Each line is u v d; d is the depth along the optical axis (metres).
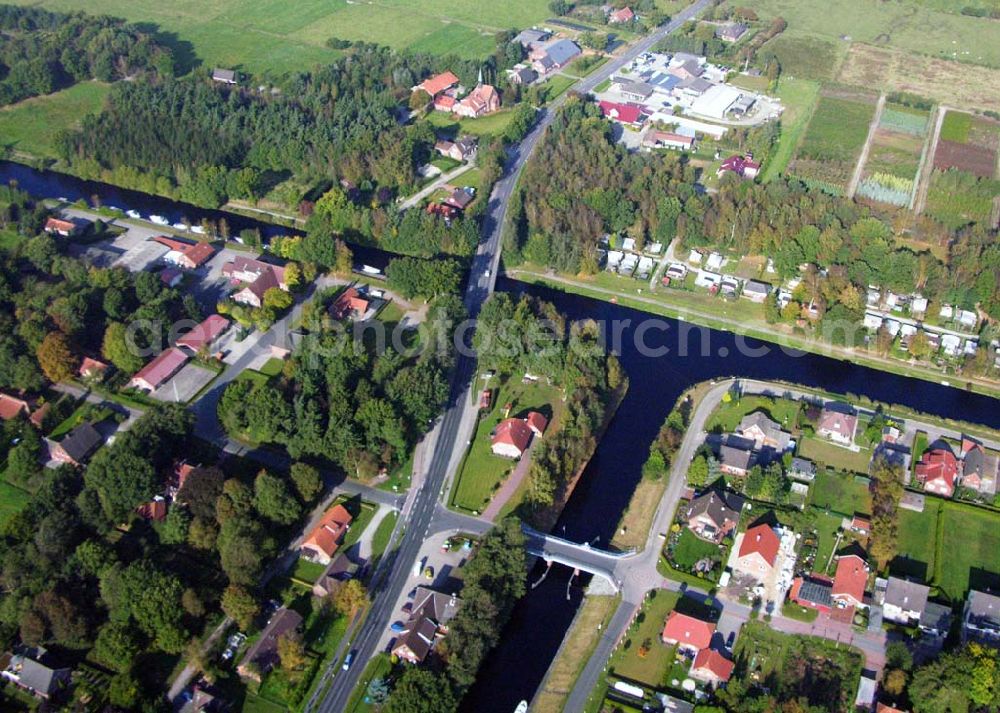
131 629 194.62
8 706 186.50
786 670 196.38
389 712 180.62
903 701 189.38
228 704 187.88
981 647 191.25
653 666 198.25
